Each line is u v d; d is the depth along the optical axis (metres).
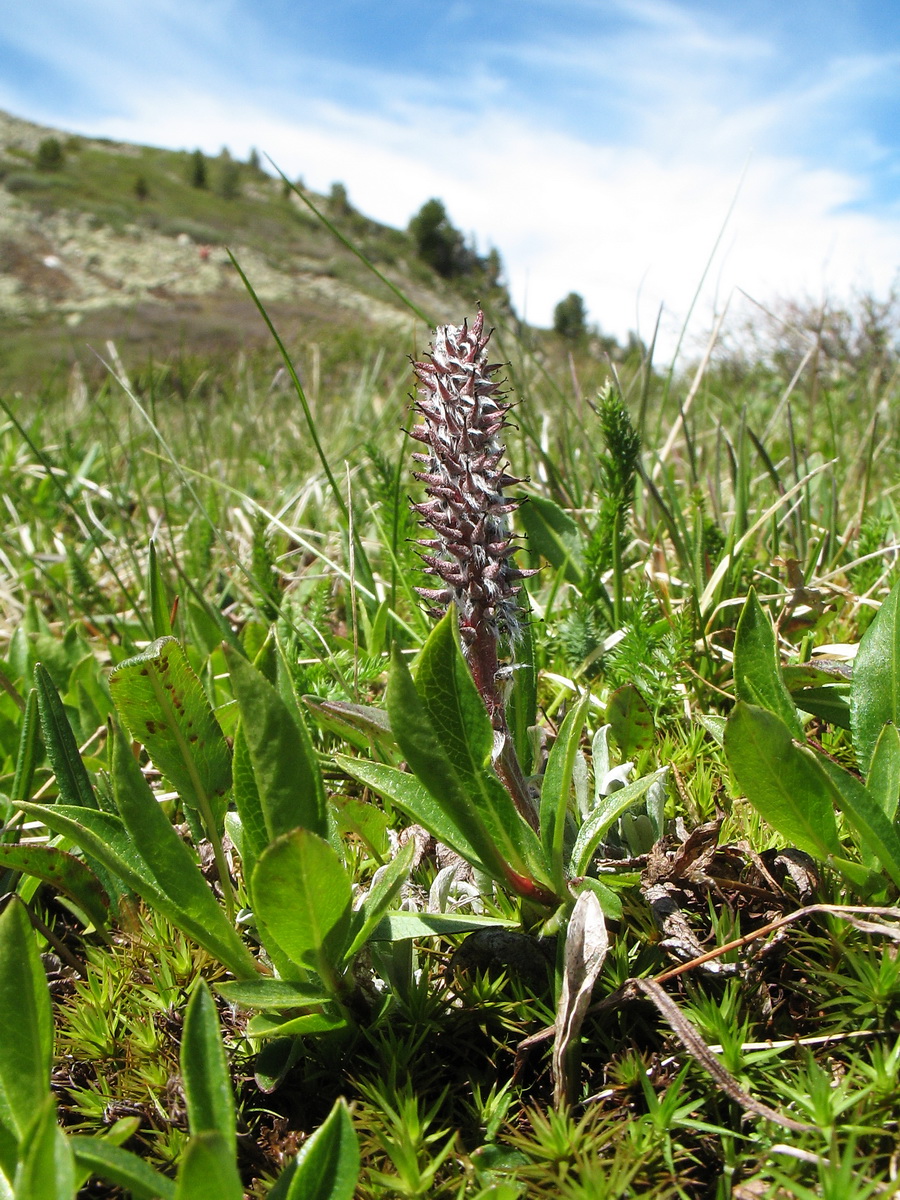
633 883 0.15
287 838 0.11
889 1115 0.12
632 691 0.18
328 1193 0.11
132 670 0.16
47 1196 0.10
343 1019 0.13
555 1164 0.12
